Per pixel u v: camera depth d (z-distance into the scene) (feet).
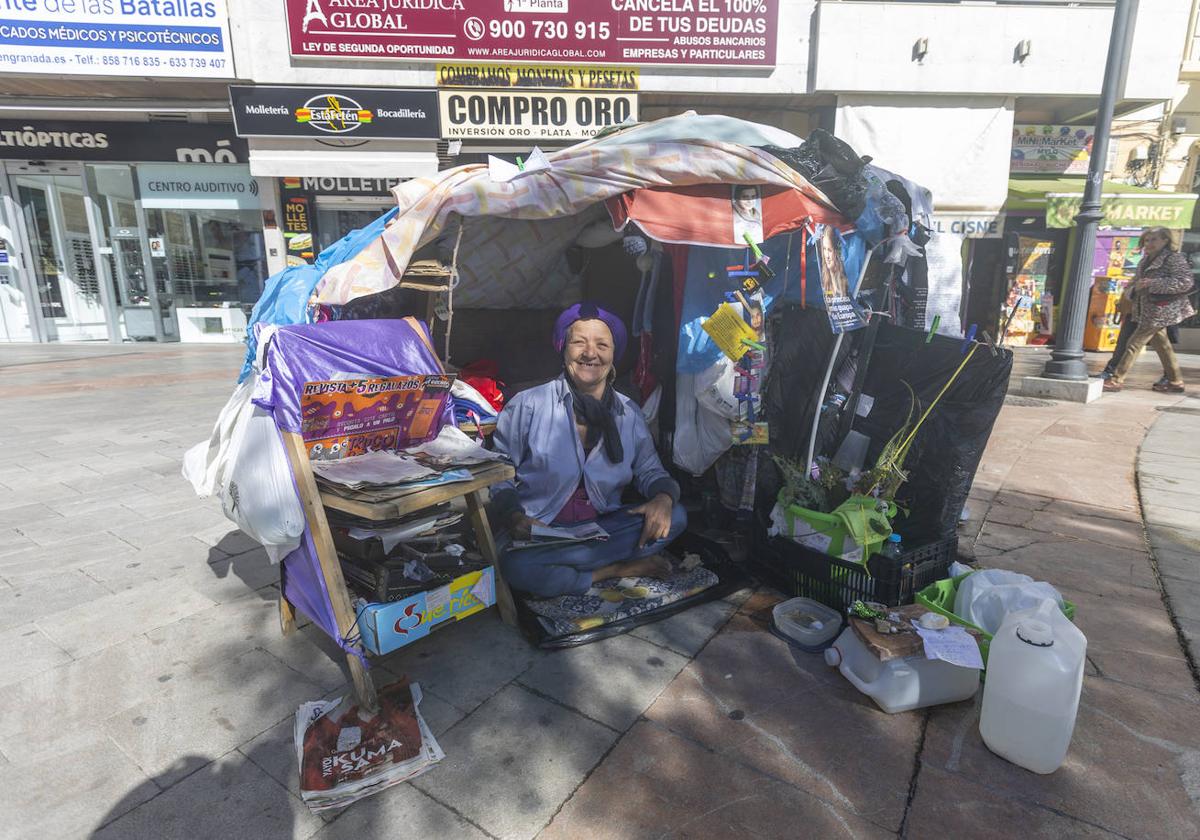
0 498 13.69
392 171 28.84
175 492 14.05
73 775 6.15
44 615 9.00
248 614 9.05
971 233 30.91
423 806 5.81
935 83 28.68
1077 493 13.35
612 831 5.52
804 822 5.59
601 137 10.98
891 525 8.93
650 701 7.22
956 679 7.06
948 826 5.53
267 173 28.55
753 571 10.14
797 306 10.20
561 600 9.07
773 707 7.10
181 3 26.22
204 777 6.15
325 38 26.78
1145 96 29.25
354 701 7.10
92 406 22.12
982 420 8.39
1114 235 35.45
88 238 36.24
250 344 8.62
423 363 8.10
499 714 7.03
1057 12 28.04
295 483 6.94
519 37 27.37
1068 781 6.00
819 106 31.22
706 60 28.07
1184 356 34.94
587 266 13.97
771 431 10.23
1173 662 7.70
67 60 26.45
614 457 9.27
